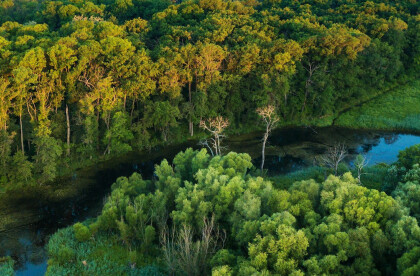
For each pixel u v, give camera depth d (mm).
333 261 34188
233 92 85750
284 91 84750
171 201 53875
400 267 33469
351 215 39562
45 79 67812
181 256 39344
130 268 47094
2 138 64125
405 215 39156
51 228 57031
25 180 66562
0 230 56312
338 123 93500
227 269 35594
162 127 80750
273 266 34656
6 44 72625
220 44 89688
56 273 46219
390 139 86750
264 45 86625
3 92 63531
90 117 70750
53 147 65188
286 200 43562
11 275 47469
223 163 56812
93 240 52000
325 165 74250
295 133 89688
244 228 40438
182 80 80938
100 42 75750
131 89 74250
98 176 70938
